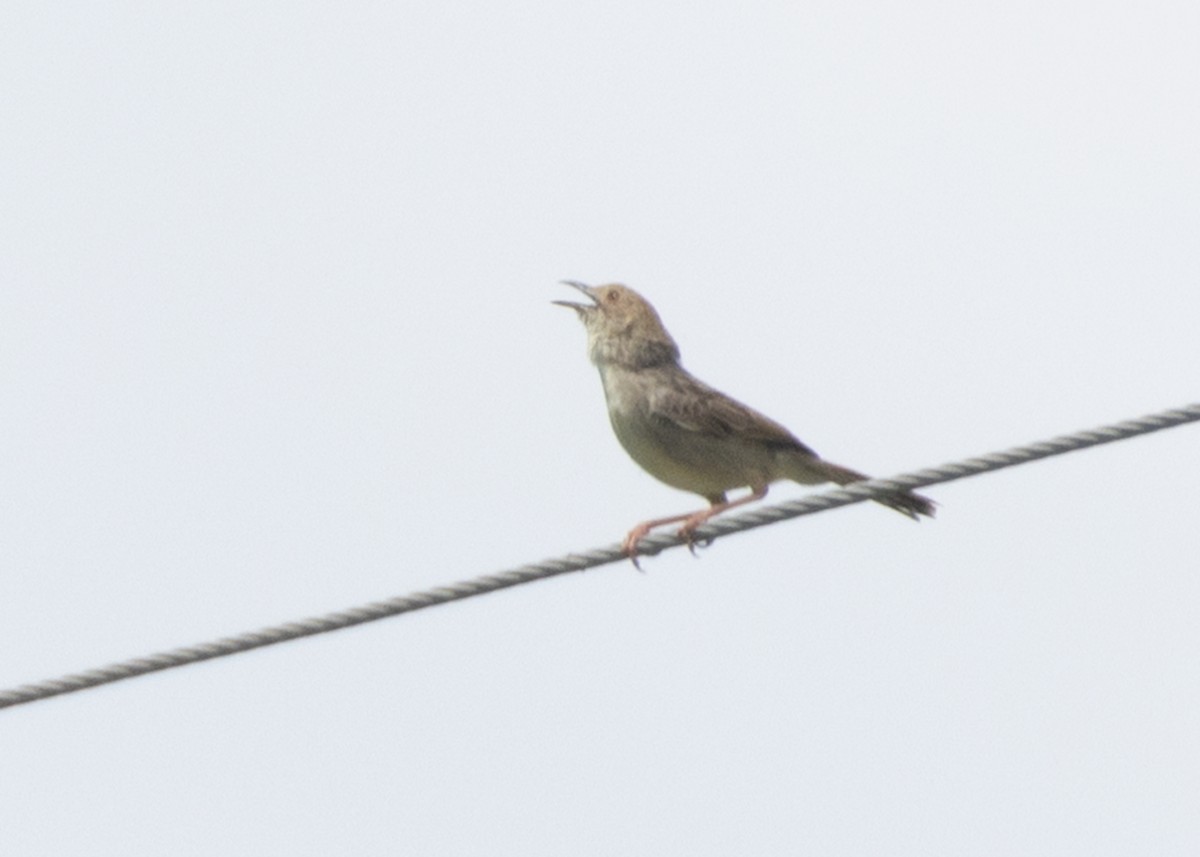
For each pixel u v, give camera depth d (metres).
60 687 12.75
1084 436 11.61
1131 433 11.50
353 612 12.63
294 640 12.64
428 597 12.63
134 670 12.70
